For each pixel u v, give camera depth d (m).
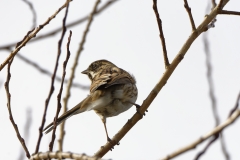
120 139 10.05
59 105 8.70
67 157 7.82
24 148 8.91
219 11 10.20
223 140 7.71
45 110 8.69
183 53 10.10
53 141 8.52
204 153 6.64
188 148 6.22
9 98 9.27
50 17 9.38
